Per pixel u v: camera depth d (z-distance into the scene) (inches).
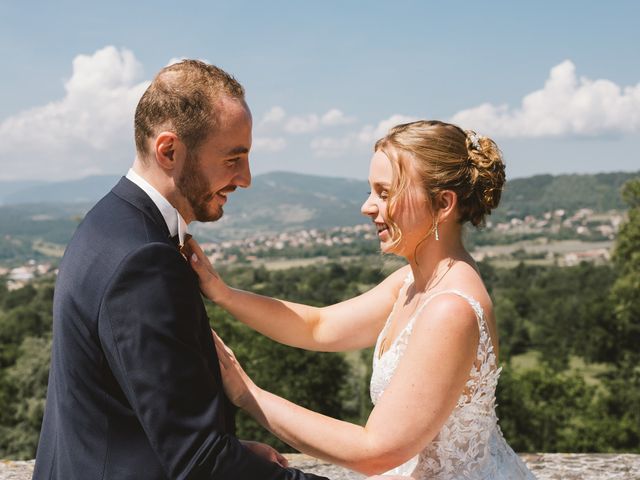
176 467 65.9
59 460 71.1
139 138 75.2
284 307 102.3
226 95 74.4
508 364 1723.7
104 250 69.4
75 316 69.2
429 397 76.6
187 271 71.2
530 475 90.0
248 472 69.6
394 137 83.6
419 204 82.6
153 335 66.7
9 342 2299.5
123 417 68.9
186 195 75.2
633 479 129.0
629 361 1614.2
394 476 78.2
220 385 75.6
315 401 1211.9
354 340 103.8
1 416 1283.2
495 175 83.0
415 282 89.1
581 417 1291.8
